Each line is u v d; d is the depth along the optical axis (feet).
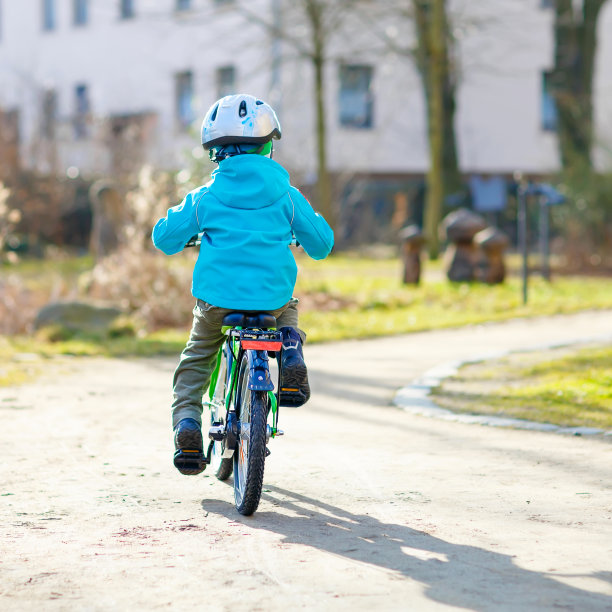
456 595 18.97
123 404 41.96
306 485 28.09
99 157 161.17
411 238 95.25
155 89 185.57
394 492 27.17
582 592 19.11
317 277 105.40
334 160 167.22
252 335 23.73
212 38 175.22
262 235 24.82
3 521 24.62
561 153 130.41
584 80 144.25
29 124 194.18
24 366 52.90
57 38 204.33
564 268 112.88
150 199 77.97
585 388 41.39
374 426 36.73
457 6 171.53
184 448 25.29
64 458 31.91
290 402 25.21
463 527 23.71
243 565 20.98
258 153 25.88
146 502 26.50
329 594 19.11
